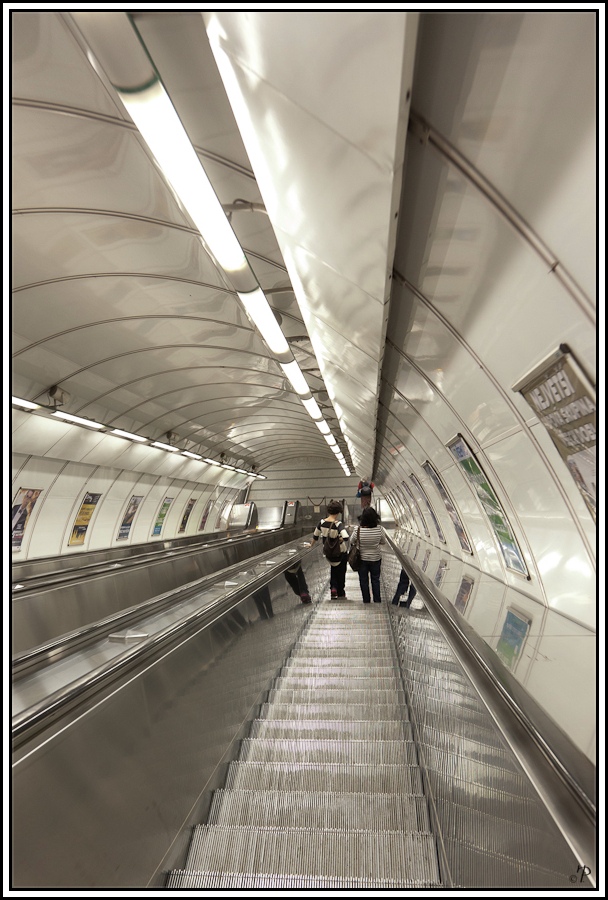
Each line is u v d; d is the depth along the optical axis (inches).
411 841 106.4
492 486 174.1
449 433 202.2
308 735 168.2
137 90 98.1
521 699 67.9
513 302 100.4
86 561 510.6
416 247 114.9
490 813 67.3
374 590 385.7
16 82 147.6
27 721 78.7
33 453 415.5
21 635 223.3
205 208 139.9
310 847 104.3
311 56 64.6
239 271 178.2
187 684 126.3
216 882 99.4
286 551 382.6
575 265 80.9
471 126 80.1
